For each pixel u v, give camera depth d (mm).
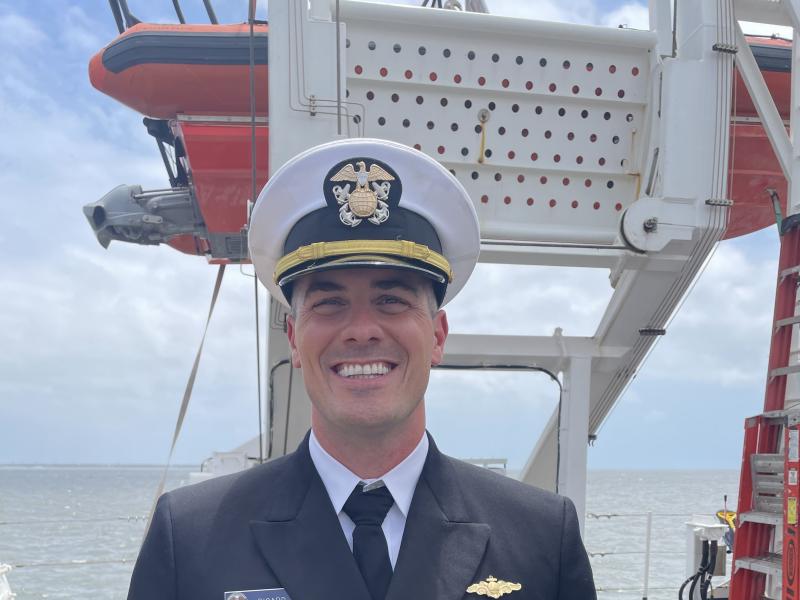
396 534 1681
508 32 4816
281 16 4480
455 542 1682
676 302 5133
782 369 3994
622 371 5555
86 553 18703
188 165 5926
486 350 5137
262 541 1646
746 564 3836
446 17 4738
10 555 18078
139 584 1677
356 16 4688
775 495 3861
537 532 1794
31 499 81125
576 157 4988
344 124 4504
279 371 5461
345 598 1550
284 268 1716
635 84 5000
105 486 152625
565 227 4969
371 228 1727
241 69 5742
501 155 4910
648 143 4969
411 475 1728
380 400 1612
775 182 6234
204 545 1679
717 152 4820
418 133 4832
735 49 4809
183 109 5895
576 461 5199
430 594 1586
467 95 4875
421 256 1667
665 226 4758
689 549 6266
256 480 1805
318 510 1657
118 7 6109
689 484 146250
